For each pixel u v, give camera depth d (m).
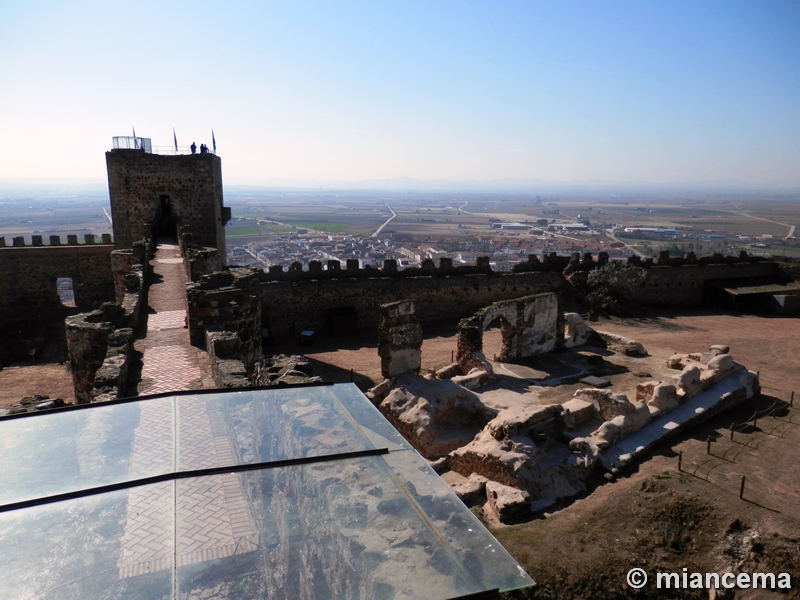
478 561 4.48
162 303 19.83
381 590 4.15
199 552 4.40
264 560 4.37
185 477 5.41
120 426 6.50
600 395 21.64
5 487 5.16
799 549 14.38
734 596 13.62
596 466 18.50
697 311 45.72
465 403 21.73
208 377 12.66
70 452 5.87
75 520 4.71
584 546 14.56
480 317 28.22
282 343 36.25
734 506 16.06
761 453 19.58
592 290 44.94
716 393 24.03
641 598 13.40
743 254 50.66
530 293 44.78
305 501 5.15
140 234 35.25
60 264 38.25
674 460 19.06
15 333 34.69
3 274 37.47
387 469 5.74
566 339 33.53
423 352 33.56
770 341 35.66
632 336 37.06
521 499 15.84
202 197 35.59
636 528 15.42
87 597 3.88
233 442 6.22
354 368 30.02
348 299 40.06
